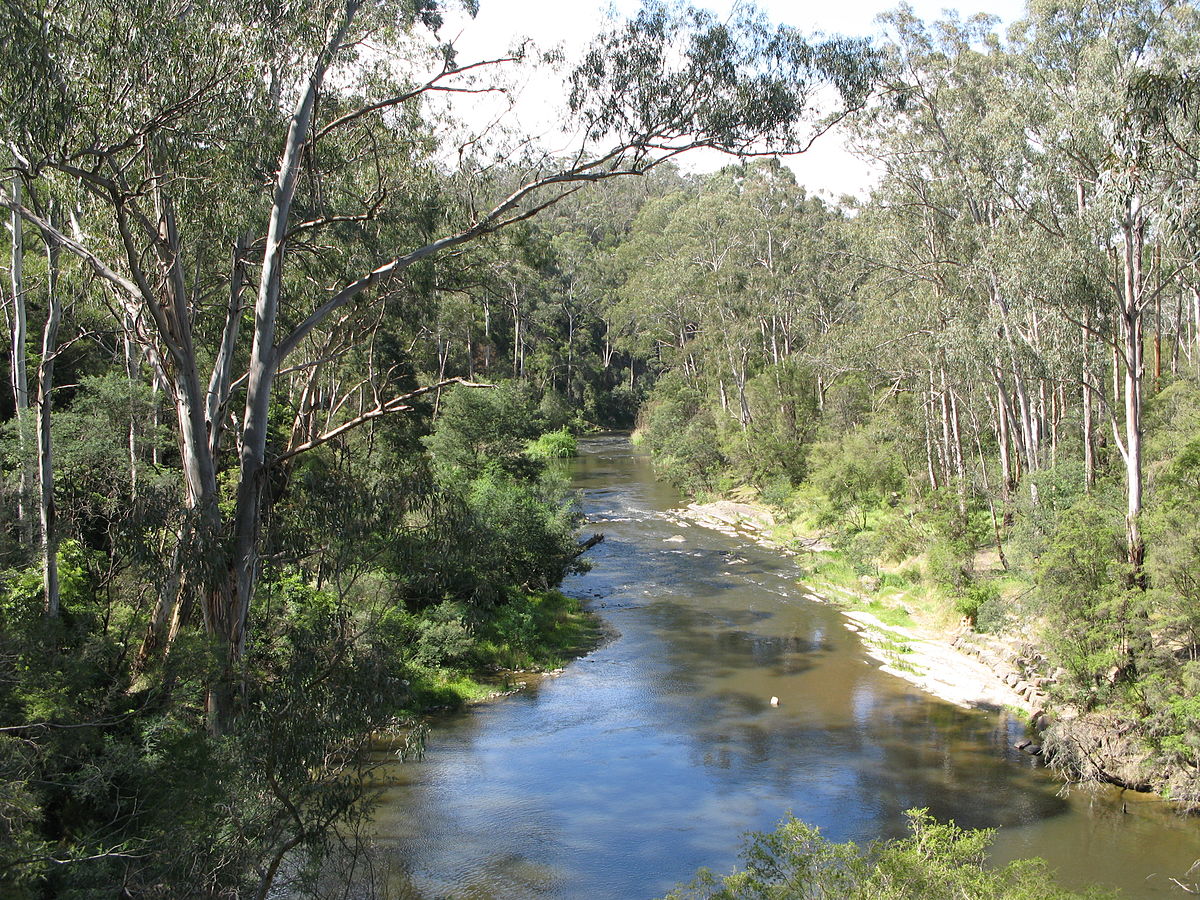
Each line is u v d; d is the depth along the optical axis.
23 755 9.51
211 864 10.56
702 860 14.67
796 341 62.03
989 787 17.34
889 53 30.56
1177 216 20.66
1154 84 19.25
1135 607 17.66
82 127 14.03
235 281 17.28
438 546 16.78
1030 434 31.88
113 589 18.19
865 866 10.25
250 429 15.40
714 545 39.78
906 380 42.44
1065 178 25.23
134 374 25.75
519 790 17.25
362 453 28.47
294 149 15.81
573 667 24.58
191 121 14.84
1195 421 26.03
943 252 34.12
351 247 18.69
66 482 21.05
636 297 71.06
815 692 22.58
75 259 19.17
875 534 34.97
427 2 18.39
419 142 19.28
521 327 81.88
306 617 15.02
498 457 37.66
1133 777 17.05
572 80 16.25
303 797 11.80
